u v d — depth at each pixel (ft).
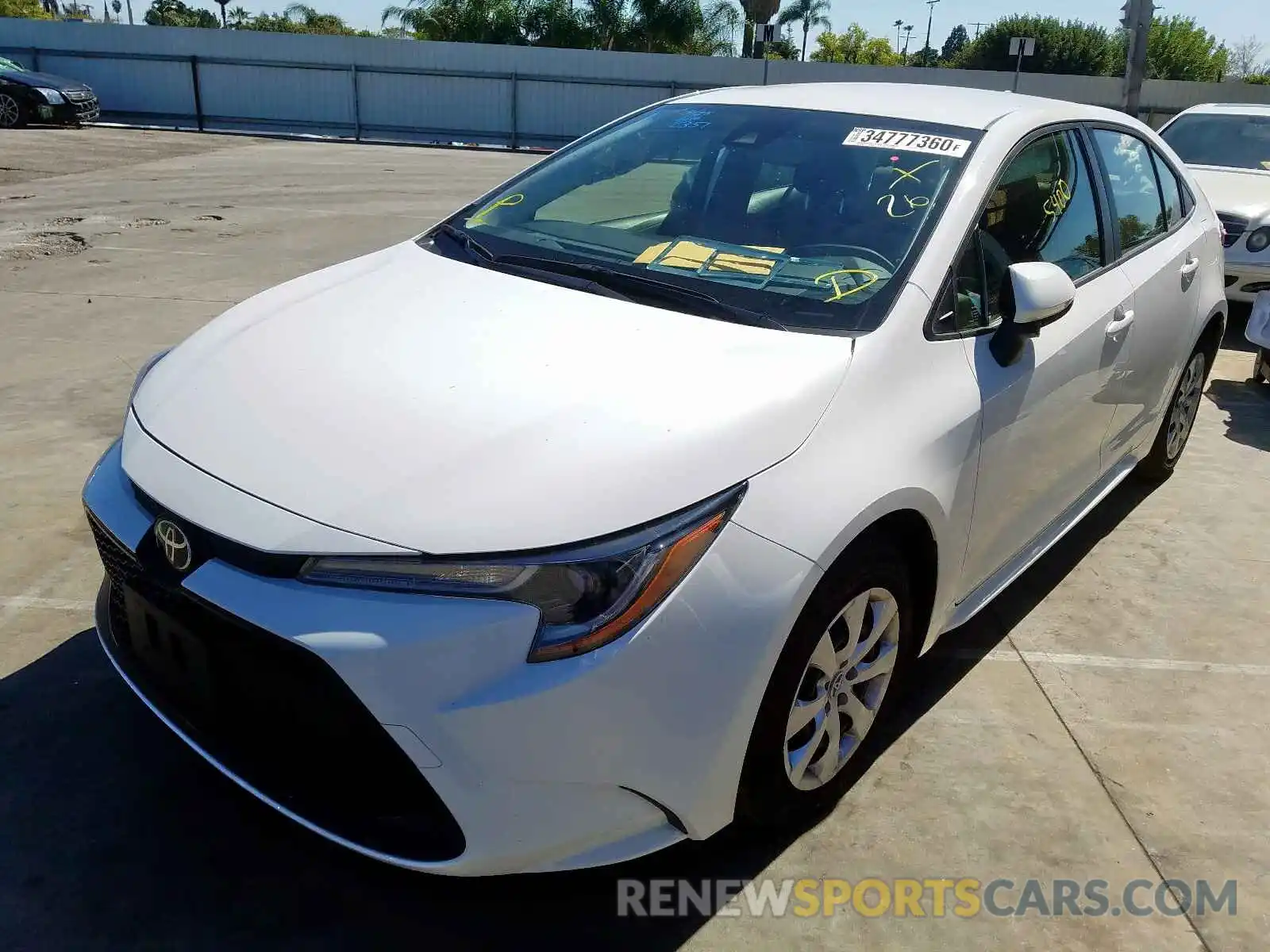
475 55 74.95
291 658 6.16
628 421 6.84
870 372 7.79
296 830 7.99
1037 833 8.37
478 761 6.09
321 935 7.08
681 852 7.97
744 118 10.85
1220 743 9.61
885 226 9.04
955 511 8.42
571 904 7.45
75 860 7.56
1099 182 11.58
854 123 10.34
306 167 49.24
